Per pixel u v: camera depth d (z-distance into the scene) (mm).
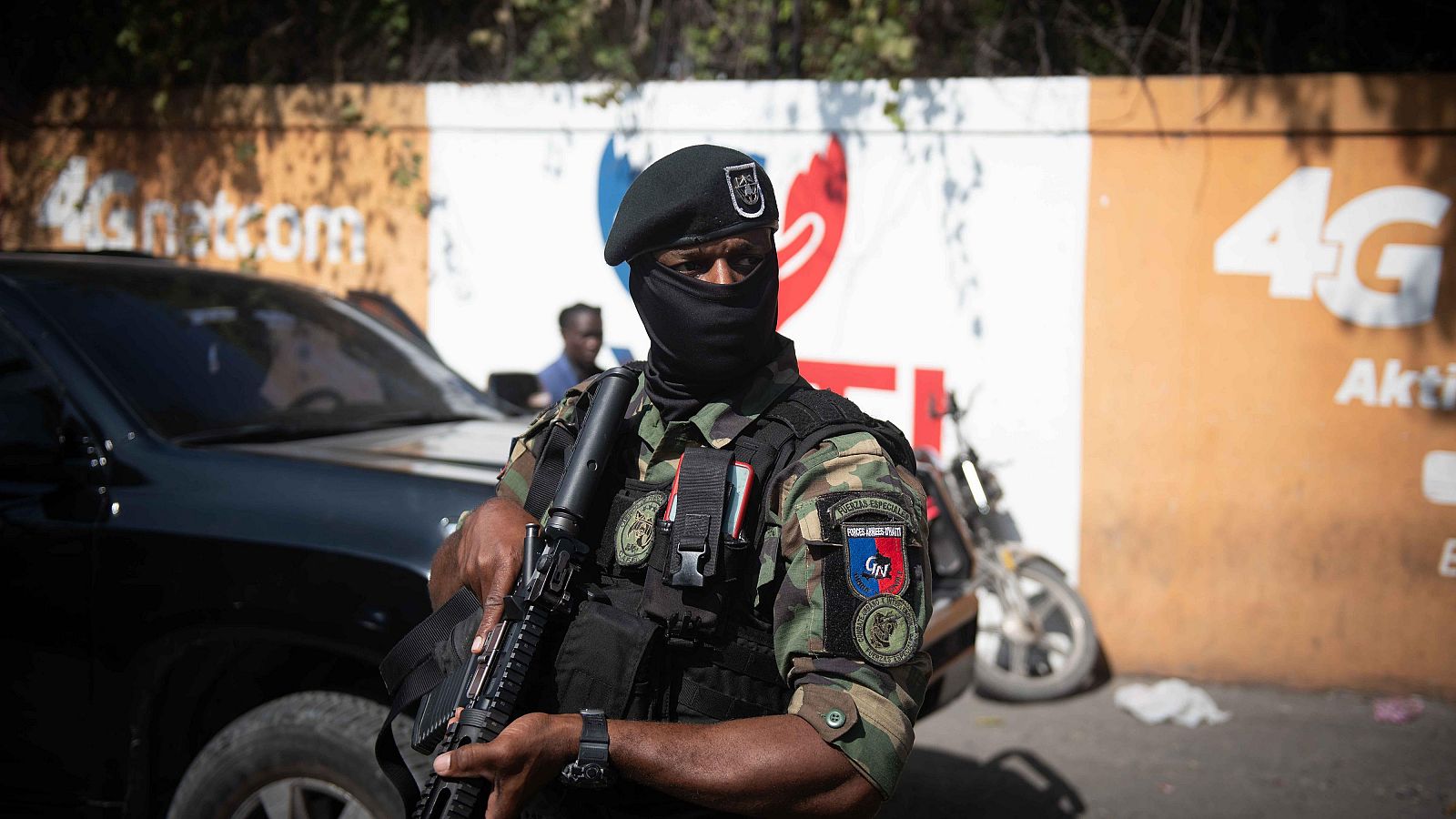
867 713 1210
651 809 1335
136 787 2566
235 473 2588
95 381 2775
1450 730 4215
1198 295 4613
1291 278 4504
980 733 4258
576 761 1198
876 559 1252
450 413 3471
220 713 2637
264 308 3453
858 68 5281
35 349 2834
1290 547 4582
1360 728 4246
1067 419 4805
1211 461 4645
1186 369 4648
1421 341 4375
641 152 5438
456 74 6254
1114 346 4727
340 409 3268
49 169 6770
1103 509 4785
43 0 6906
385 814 2260
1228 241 4562
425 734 1384
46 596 2596
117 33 6766
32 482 2682
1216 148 4543
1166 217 4625
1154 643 4766
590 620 1322
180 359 3033
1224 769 3910
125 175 6594
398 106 5906
